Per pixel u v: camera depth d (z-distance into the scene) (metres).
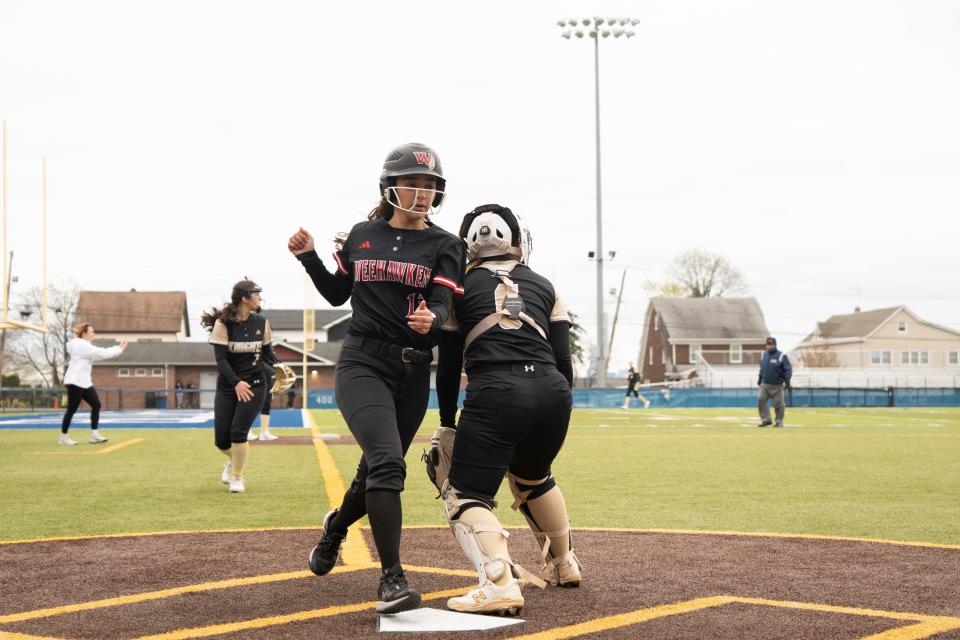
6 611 4.61
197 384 71.31
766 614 4.52
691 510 8.59
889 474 11.94
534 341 4.86
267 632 4.18
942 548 6.45
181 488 10.41
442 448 4.92
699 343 85.00
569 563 5.19
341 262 5.17
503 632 4.16
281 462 13.78
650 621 4.37
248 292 9.96
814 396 47.94
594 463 13.53
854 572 5.60
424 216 5.15
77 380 17.77
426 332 4.61
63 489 10.30
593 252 46.50
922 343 92.94
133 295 89.88
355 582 5.34
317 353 71.25
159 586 5.21
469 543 4.64
